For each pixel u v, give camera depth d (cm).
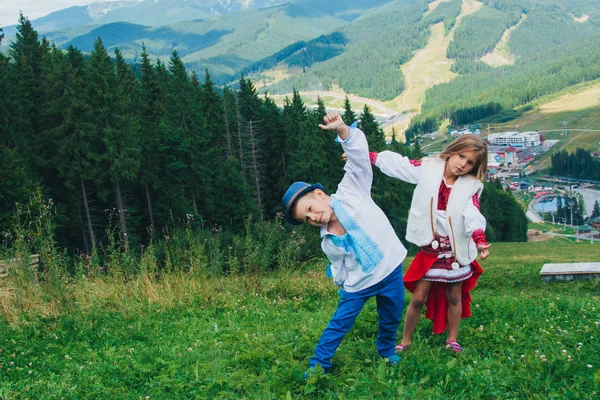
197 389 420
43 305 695
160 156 4534
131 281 795
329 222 432
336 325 432
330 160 5156
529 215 18838
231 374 436
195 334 593
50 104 3956
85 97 3941
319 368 410
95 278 808
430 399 372
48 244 789
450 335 494
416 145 6372
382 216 432
